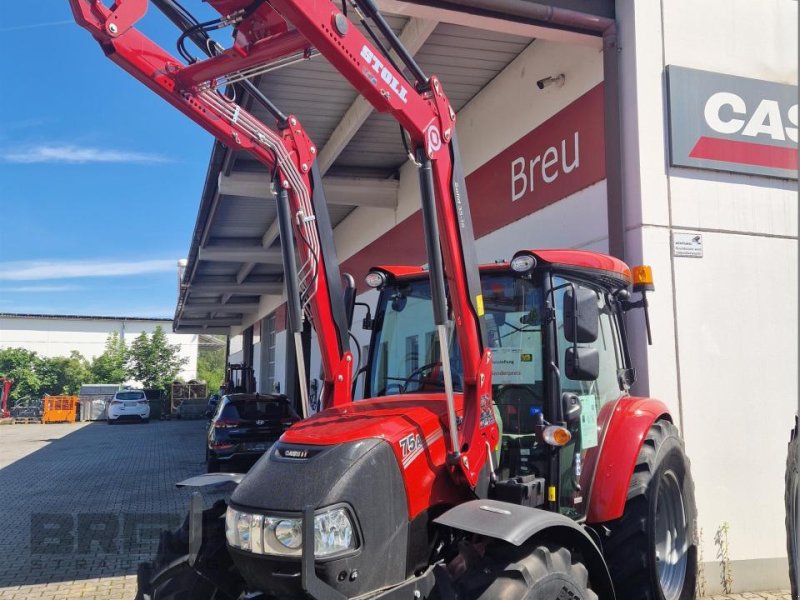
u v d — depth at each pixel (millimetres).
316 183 4180
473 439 3564
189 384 41594
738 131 6605
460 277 3656
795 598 3178
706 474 6090
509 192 8250
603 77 6625
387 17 7141
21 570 6828
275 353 23953
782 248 6672
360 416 3641
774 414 6414
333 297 4211
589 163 6832
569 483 4059
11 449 20312
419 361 4441
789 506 3482
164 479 12852
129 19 3336
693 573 4980
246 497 3252
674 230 6266
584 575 3389
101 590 6160
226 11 3398
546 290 4004
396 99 3381
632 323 6148
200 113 3662
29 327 53656
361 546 3080
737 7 6773
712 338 6270
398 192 11922
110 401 35812
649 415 4672
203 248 15867
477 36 7703
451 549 3494
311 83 8398
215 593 3822
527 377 4043
